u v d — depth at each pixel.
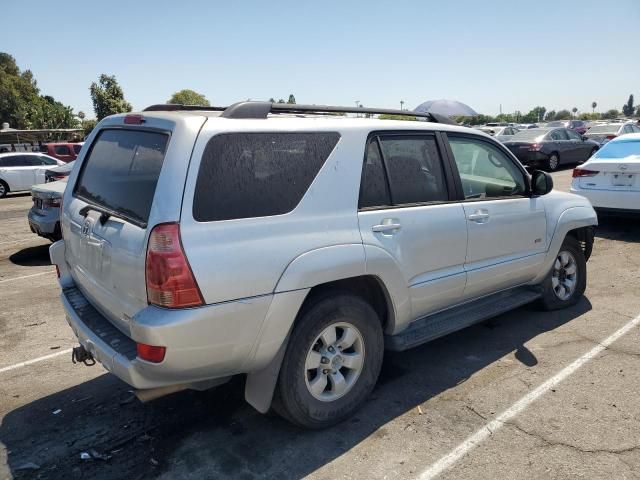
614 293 5.71
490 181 4.30
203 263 2.58
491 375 3.91
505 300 4.52
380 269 3.28
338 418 3.28
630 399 3.51
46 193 7.75
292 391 3.02
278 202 2.90
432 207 3.68
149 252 2.56
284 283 2.83
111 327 3.08
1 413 3.55
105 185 3.28
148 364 2.59
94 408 3.60
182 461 2.98
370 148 3.42
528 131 19.41
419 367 4.07
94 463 2.98
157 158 2.78
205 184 2.66
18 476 2.88
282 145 2.98
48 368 4.25
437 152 3.85
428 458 2.95
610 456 2.92
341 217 3.14
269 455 3.01
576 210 5.03
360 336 3.31
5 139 43.75
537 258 4.61
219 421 3.38
